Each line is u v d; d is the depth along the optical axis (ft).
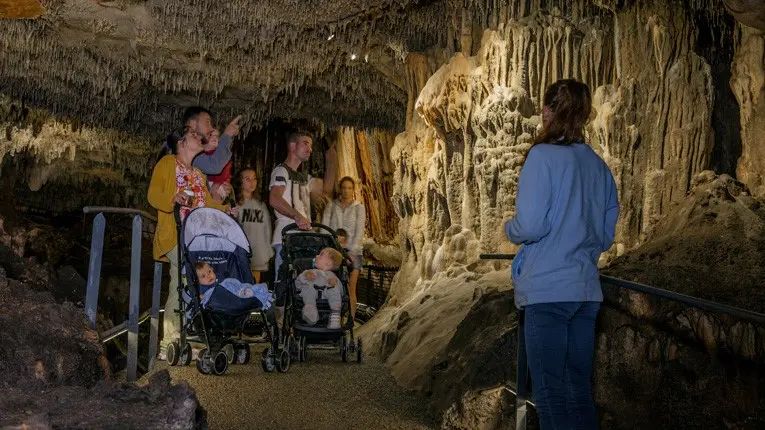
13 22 25.67
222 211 19.31
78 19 25.43
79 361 12.87
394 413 15.55
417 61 29.94
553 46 23.32
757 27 16.20
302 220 22.57
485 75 24.59
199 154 22.47
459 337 17.01
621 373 12.59
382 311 29.55
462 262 25.34
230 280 18.35
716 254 15.38
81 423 8.24
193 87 31.24
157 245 19.81
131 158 51.67
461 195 26.58
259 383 17.93
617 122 20.35
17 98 36.14
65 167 53.01
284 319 21.06
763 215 16.10
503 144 23.41
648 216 19.75
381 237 48.44
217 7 23.90
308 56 28.73
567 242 9.90
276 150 51.47
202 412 10.06
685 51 20.33
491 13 26.40
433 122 26.63
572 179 9.97
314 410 15.58
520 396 11.87
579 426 9.87
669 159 19.79
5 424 7.89
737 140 20.76
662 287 13.79
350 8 24.26
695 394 11.72
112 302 52.85
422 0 26.66
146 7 24.70
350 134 47.96
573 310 9.84
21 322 12.60
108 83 30.78
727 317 12.12
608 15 22.88
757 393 11.25
